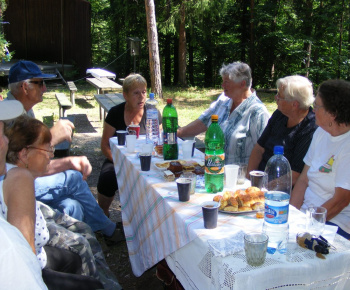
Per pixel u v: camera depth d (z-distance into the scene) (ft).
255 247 4.82
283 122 9.70
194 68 77.20
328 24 54.34
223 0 52.90
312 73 57.06
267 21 58.13
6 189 5.59
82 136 24.84
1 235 3.39
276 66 62.18
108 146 12.60
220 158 7.37
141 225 8.61
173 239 6.62
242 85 11.00
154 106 12.87
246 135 11.10
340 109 7.26
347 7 53.78
